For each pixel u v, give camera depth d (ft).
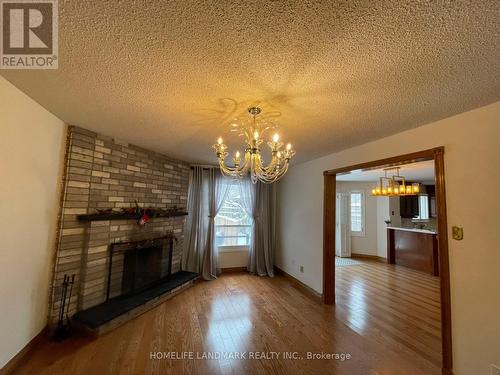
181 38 3.60
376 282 14.74
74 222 8.34
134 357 6.89
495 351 5.41
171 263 13.12
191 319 9.32
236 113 6.58
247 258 16.84
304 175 13.88
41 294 7.32
